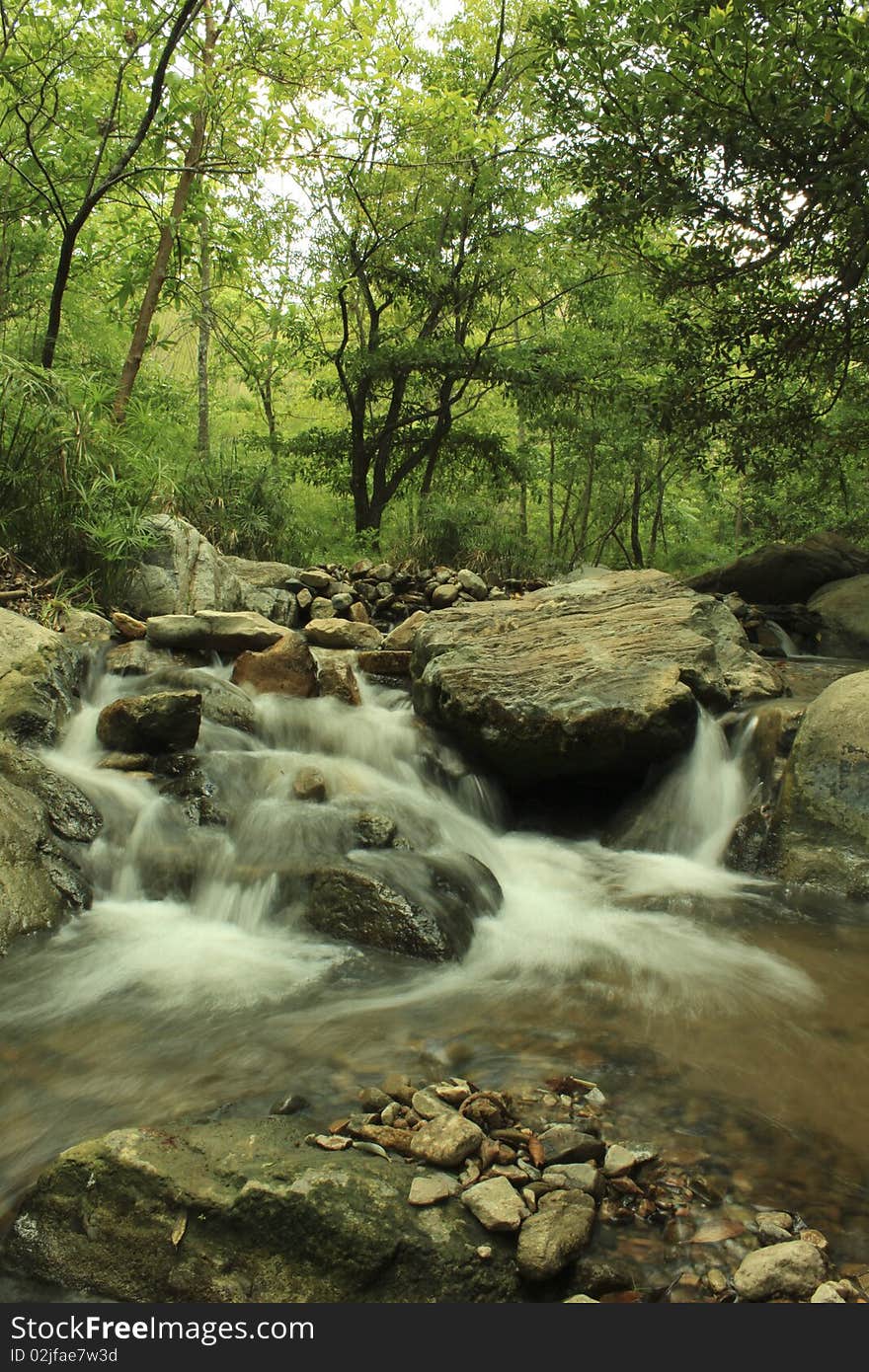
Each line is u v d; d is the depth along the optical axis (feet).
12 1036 10.42
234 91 33.94
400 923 13.25
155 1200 7.35
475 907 14.62
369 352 50.90
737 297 36.37
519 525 54.29
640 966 12.89
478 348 50.60
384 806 17.46
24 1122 8.75
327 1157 7.86
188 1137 8.08
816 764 16.90
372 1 34.71
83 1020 10.86
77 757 17.87
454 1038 10.62
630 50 26.50
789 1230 7.41
